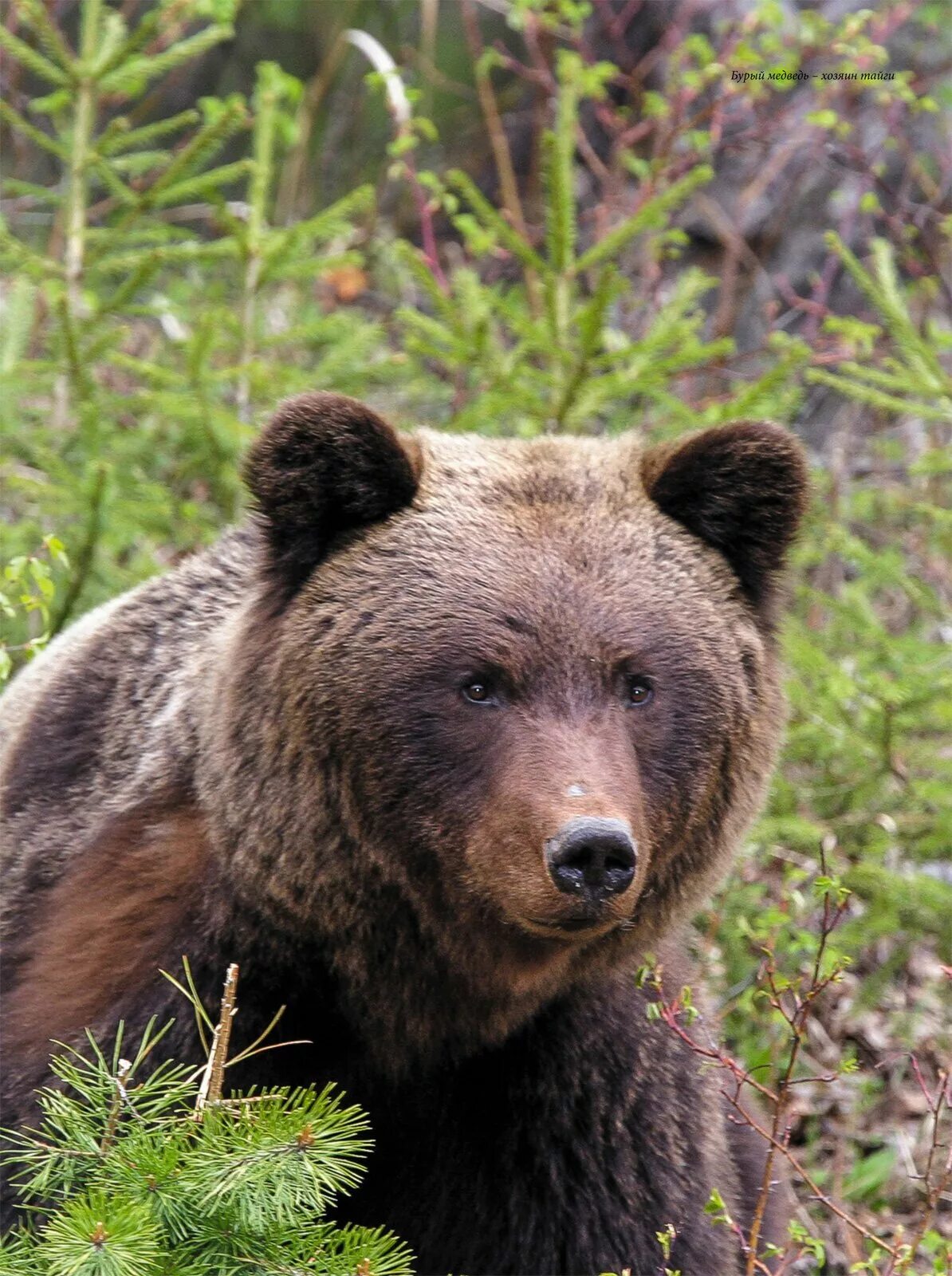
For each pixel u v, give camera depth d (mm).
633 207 17984
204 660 9562
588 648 8320
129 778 9758
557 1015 9328
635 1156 9297
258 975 8977
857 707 13430
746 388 15953
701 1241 9305
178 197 14891
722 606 8938
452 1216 9484
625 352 13984
